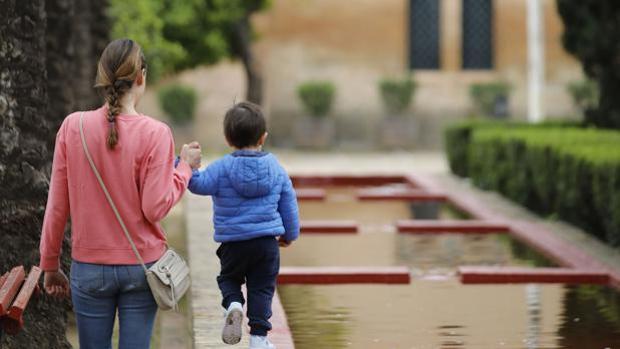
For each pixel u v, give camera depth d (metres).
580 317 18.58
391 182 46.25
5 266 14.62
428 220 32.41
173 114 62.56
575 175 28.72
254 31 61.28
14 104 14.72
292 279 21.80
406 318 18.50
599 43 38.91
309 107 64.31
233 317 13.47
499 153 38.47
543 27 65.12
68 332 17.86
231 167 13.56
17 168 14.77
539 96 57.41
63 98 22.02
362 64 66.00
